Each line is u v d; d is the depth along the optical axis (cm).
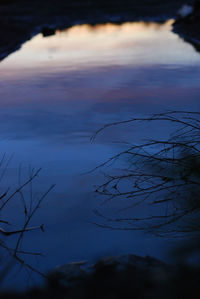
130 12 2506
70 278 173
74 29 1850
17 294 143
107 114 486
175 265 177
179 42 1230
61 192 284
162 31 1634
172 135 399
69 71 796
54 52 1104
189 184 283
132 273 149
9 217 250
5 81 723
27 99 578
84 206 263
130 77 713
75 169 324
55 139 400
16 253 210
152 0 2920
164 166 316
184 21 1786
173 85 633
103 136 405
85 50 1118
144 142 384
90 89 627
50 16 2450
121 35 1529
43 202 270
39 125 450
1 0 2945
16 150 373
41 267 196
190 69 767
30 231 233
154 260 184
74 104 539
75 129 430
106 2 2888
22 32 1745
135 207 260
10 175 316
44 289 146
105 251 208
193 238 212
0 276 188
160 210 253
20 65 902
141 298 124
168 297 124
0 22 1814
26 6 2805
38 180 305
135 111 495
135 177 304
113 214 251
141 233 226
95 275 174
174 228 228
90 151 364
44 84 682
